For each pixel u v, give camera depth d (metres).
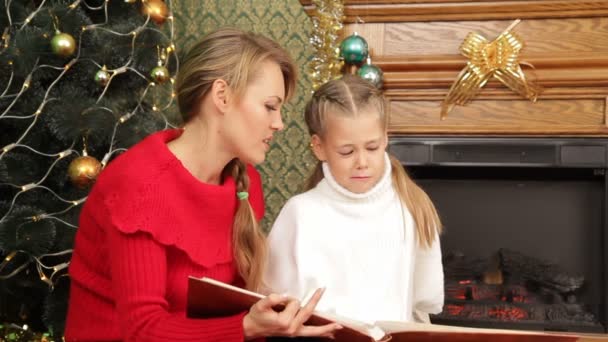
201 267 1.65
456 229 3.46
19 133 2.96
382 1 3.20
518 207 3.42
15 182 2.74
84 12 2.97
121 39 3.00
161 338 1.41
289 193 3.71
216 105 1.60
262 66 1.61
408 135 3.28
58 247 2.86
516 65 3.13
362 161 1.74
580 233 3.36
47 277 2.94
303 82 3.69
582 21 3.11
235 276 1.80
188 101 1.64
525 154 3.18
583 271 3.36
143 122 3.08
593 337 2.92
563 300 3.30
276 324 1.31
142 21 3.10
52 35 2.76
